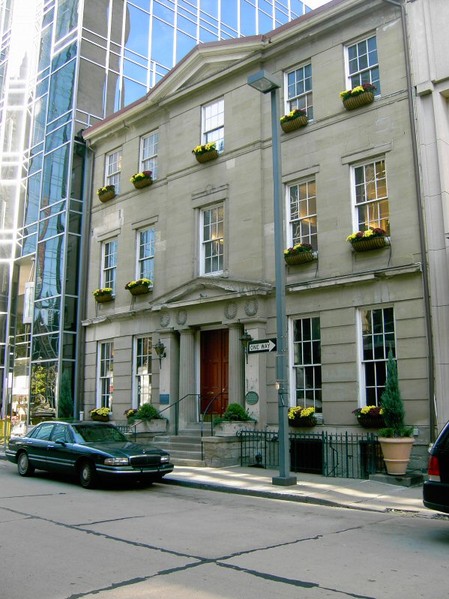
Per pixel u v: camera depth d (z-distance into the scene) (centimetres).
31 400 2448
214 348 1912
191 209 2005
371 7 1608
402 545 770
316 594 566
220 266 1905
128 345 2166
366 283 1506
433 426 1332
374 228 1498
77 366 2366
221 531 850
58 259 2444
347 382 1509
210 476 1402
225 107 1959
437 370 1343
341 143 1631
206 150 1944
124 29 2788
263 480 1343
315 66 1734
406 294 1432
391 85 1551
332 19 1689
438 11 1481
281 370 1302
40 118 2767
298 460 1541
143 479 1309
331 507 1077
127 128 2352
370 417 1417
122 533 830
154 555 708
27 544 760
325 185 1648
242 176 1861
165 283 2061
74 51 2602
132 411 2020
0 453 2041
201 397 1911
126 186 2308
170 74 2106
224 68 1962
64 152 2536
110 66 2691
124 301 2227
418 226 1440
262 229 1775
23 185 2994
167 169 2144
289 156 1745
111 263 2352
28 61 3103
